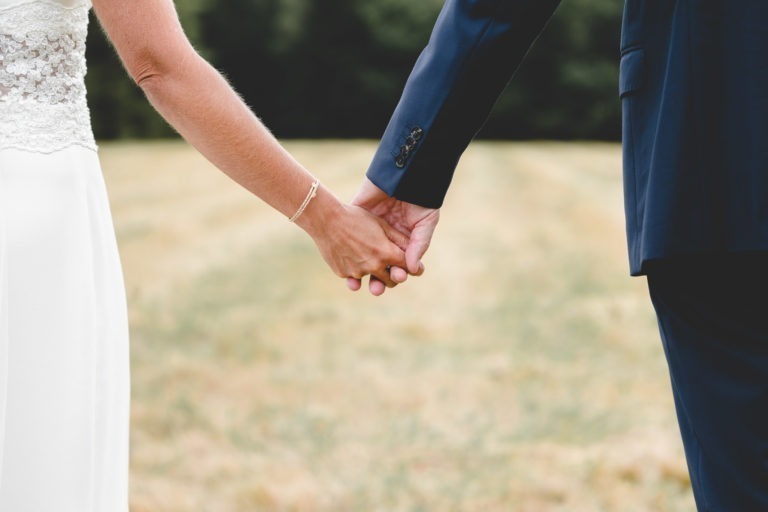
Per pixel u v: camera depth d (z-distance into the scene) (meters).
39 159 1.47
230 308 7.52
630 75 1.52
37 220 1.46
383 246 1.96
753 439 1.42
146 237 11.76
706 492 1.46
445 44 1.82
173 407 4.75
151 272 9.26
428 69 1.85
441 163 1.88
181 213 14.46
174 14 1.55
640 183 1.51
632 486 3.64
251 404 4.88
